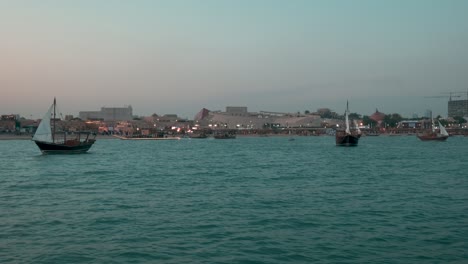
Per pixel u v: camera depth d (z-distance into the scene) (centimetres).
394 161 8481
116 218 2950
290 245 2297
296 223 2788
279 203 3531
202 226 2708
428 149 13875
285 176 5731
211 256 2125
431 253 2152
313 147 16250
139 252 2183
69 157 10362
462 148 14550
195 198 3812
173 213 3119
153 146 19112
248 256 2125
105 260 2070
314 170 6625
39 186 4781
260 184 4850
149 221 2853
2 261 2052
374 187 4522
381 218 2928
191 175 5944
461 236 2447
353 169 6744
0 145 19912
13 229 2650
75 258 2097
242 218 2941
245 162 8588
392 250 2203
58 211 3216
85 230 2619
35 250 2220
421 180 5134
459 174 5806
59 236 2484
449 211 3152
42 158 9975
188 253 2170
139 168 7219
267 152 12888
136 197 3894
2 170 6875
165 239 2412
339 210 3216
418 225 2717
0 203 3591
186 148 16588
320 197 3847
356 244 2308
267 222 2816
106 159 9669
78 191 4338
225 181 5175
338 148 15112
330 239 2405
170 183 5003
